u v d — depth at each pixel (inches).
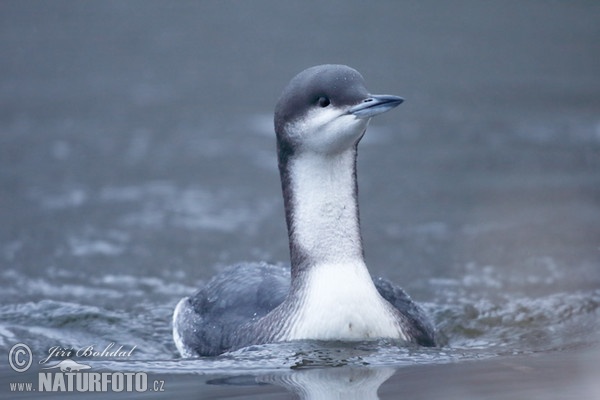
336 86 328.2
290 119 336.2
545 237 536.4
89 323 423.5
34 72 919.7
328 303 333.7
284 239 546.6
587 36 973.8
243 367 325.7
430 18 1037.2
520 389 289.0
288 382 306.0
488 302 443.5
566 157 677.3
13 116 798.5
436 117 783.1
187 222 569.6
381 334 338.0
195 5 1091.9
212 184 639.8
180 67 929.5
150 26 1034.1
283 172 344.8
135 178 653.3
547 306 434.9
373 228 562.6
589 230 545.3
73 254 526.6
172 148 718.5
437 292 466.9
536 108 793.6
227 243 541.0
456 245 532.4
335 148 333.1
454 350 346.0
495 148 703.1
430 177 645.3
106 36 1011.9
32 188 635.5
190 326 381.4
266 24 1029.2
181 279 490.0
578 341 372.5
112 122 778.8
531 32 992.9
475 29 1001.5
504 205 591.2
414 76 881.5
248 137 741.3
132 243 542.3
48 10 1077.8
